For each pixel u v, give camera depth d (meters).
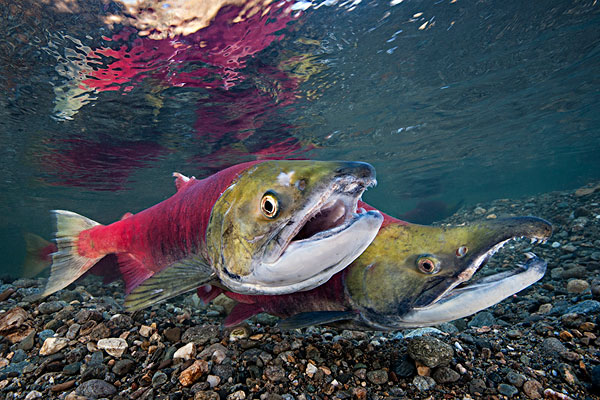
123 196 3.27
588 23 1.25
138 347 0.39
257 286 0.28
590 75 1.82
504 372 0.32
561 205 1.24
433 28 1.11
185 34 0.90
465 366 0.33
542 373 0.31
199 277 0.33
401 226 0.35
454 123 2.24
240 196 0.29
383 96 1.58
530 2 1.06
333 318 0.32
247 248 0.28
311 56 1.12
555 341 0.35
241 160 2.22
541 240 0.28
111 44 0.90
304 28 0.97
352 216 0.28
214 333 0.40
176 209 0.41
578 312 0.40
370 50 1.16
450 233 0.33
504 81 1.69
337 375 0.33
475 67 1.47
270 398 0.29
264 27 0.93
